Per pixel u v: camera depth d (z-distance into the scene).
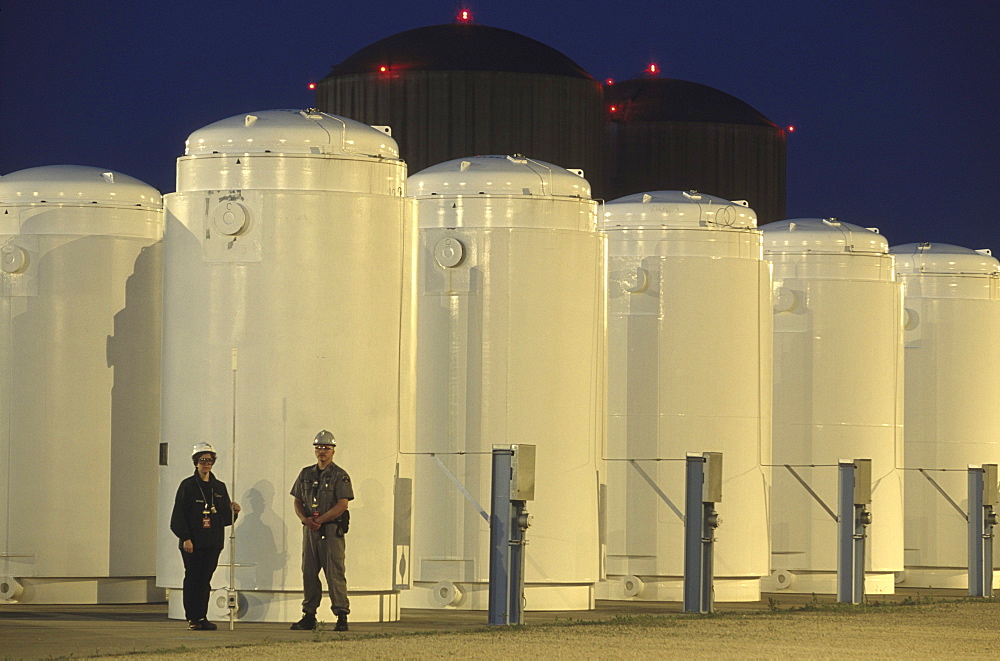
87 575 41.97
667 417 47.03
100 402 42.38
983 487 50.47
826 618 38.16
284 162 36.50
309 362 36.22
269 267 36.25
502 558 35.06
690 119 79.44
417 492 41.78
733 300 47.56
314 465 34.81
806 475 53.03
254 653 28.34
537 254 41.75
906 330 59.00
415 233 37.72
